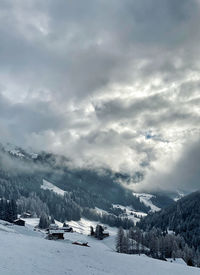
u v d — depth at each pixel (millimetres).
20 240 56469
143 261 63625
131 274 47688
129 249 138625
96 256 57500
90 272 41938
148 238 167250
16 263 35688
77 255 53969
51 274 35219
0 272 30328
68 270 39688
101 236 183125
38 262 39781
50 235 135750
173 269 59625
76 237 174750
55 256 47750
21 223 165750
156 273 52375
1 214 170750
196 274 57656
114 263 54375
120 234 136000
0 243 47375
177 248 148625
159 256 136500
